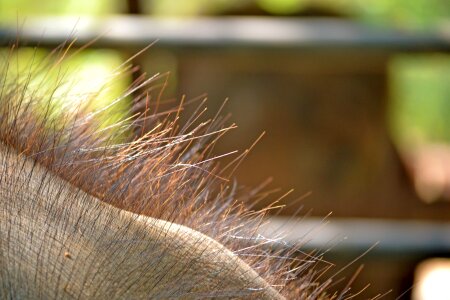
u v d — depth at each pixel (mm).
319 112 6086
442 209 6254
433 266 7070
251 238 2225
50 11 8930
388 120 6199
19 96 2354
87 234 1794
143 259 1789
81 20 4270
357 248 4031
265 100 5977
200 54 4359
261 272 2143
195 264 1837
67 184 1926
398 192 6199
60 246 1753
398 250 4059
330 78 6066
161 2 7242
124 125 2369
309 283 2309
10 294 1672
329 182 6133
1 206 1807
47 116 2252
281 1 6523
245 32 4379
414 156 6805
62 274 1712
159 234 1858
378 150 6184
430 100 10242
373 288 5473
